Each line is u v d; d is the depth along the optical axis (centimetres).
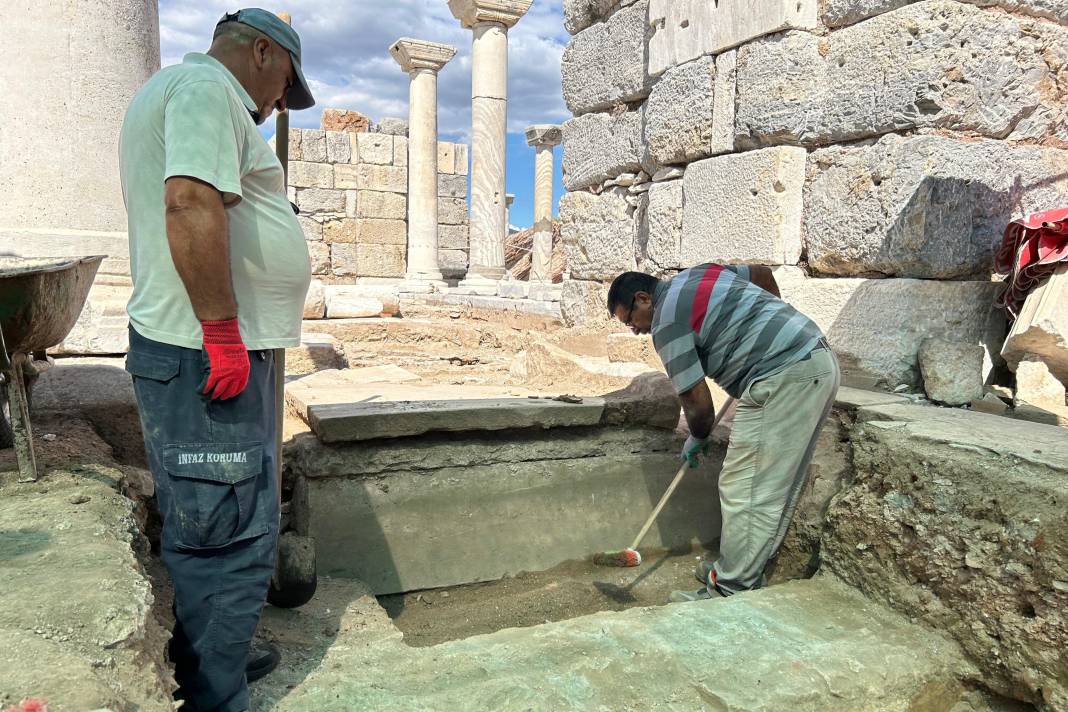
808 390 299
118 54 471
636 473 397
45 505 225
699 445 336
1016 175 396
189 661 192
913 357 385
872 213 401
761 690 218
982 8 380
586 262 655
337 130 1576
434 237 1367
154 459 187
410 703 203
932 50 372
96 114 465
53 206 457
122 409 367
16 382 244
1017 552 238
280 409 236
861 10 409
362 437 334
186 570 187
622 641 242
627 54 582
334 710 200
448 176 1698
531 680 215
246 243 191
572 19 650
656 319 310
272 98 217
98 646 150
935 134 377
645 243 583
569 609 338
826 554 312
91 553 190
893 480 287
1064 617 224
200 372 183
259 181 197
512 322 944
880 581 285
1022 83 392
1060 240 355
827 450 345
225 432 185
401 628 320
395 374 502
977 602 249
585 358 494
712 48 490
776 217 445
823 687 224
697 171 507
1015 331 363
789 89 439
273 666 229
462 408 352
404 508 350
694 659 232
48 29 447
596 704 207
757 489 309
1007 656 240
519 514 372
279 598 271
